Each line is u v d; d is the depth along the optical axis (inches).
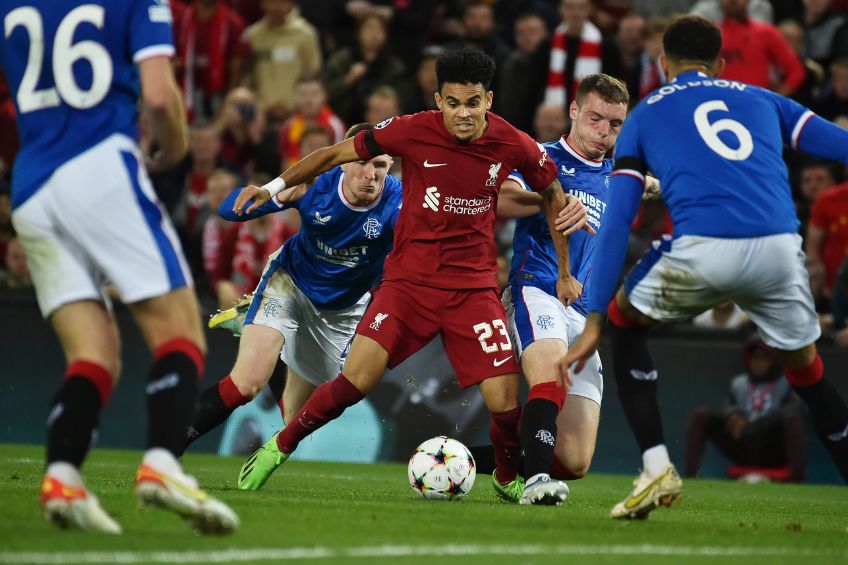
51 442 561.0
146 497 550.9
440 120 808.9
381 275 960.3
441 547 564.4
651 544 608.1
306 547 544.4
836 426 729.0
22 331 1494.8
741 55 1713.8
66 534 546.6
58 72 581.3
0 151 1881.2
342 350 995.3
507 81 1820.9
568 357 675.4
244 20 2129.7
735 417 1434.5
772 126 708.0
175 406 565.3
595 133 892.0
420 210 821.2
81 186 569.3
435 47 1892.2
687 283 686.5
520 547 576.1
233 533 571.8
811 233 1595.7
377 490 962.7
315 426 860.6
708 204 680.4
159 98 571.8
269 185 797.9
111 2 584.1
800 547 625.6
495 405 827.4
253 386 928.9
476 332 824.9
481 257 834.2
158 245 578.6
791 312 697.6
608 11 1985.7
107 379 582.2
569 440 885.8
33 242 584.4
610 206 694.5
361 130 882.8
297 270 955.3
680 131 696.4
